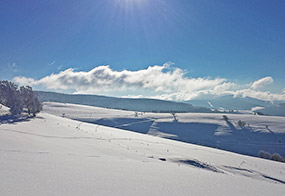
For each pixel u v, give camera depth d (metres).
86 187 6.19
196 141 134.38
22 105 38.91
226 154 33.50
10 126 22.88
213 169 20.83
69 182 6.48
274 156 73.12
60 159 10.18
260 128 155.50
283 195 8.47
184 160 21.62
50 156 10.62
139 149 24.28
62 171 7.79
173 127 165.38
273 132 145.25
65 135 24.23
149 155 21.08
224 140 135.88
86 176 7.51
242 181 10.56
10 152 10.12
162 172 10.38
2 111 38.03
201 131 156.50
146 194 6.27
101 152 16.42
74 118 180.50
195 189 7.54
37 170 7.42
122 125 169.25
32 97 40.41
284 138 134.00
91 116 196.38
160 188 7.11
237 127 160.50
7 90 37.88
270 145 123.25
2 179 5.89
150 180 8.14
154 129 160.50
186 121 180.50
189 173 11.16
